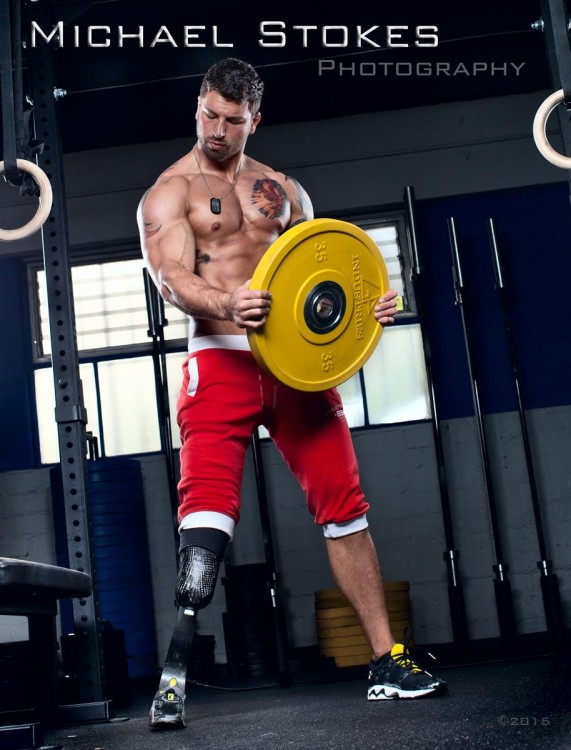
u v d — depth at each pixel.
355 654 5.62
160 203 2.39
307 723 2.02
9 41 2.50
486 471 6.37
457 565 6.21
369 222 7.06
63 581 2.42
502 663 4.29
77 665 3.10
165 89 6.29
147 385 6.98
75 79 6.05
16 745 1.95
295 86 6.53
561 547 6.44
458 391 6.67
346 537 2.37
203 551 2.26
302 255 2.21
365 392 6.84
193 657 5.89
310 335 2.24
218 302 2.13
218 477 2.29
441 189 6.88
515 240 6.85
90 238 6.98
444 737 1.49
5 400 6.93
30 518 6.72
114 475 6.34
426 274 6.83
